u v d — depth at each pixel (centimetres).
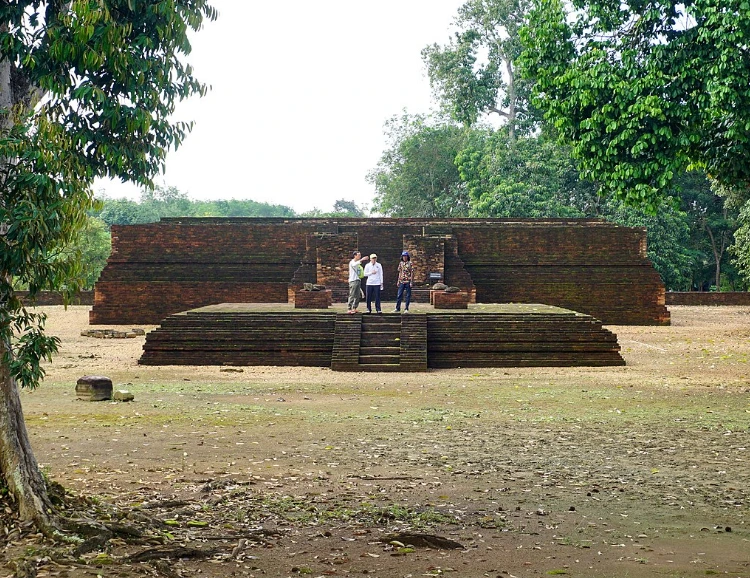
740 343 2742
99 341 2933
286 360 2248
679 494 927
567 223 3903
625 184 1816
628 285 3616
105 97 784
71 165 763
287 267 3681
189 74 866
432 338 2256
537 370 2155
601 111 1814
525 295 3650
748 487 957
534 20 1952
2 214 670
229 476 987
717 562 691
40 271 709
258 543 729
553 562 690
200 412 1465
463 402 1606
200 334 2272
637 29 1833
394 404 1581
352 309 2336
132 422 1355
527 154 5125
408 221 3938
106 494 881
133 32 834
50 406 1517
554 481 983
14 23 742
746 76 1652
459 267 3631
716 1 1661
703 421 1382
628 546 738
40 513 698
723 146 1845
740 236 4475
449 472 1027
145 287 3625
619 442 1212
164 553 673
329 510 842
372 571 662
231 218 3875
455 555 708
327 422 1374
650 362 2288
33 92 784
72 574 616
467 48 5391
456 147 6394
